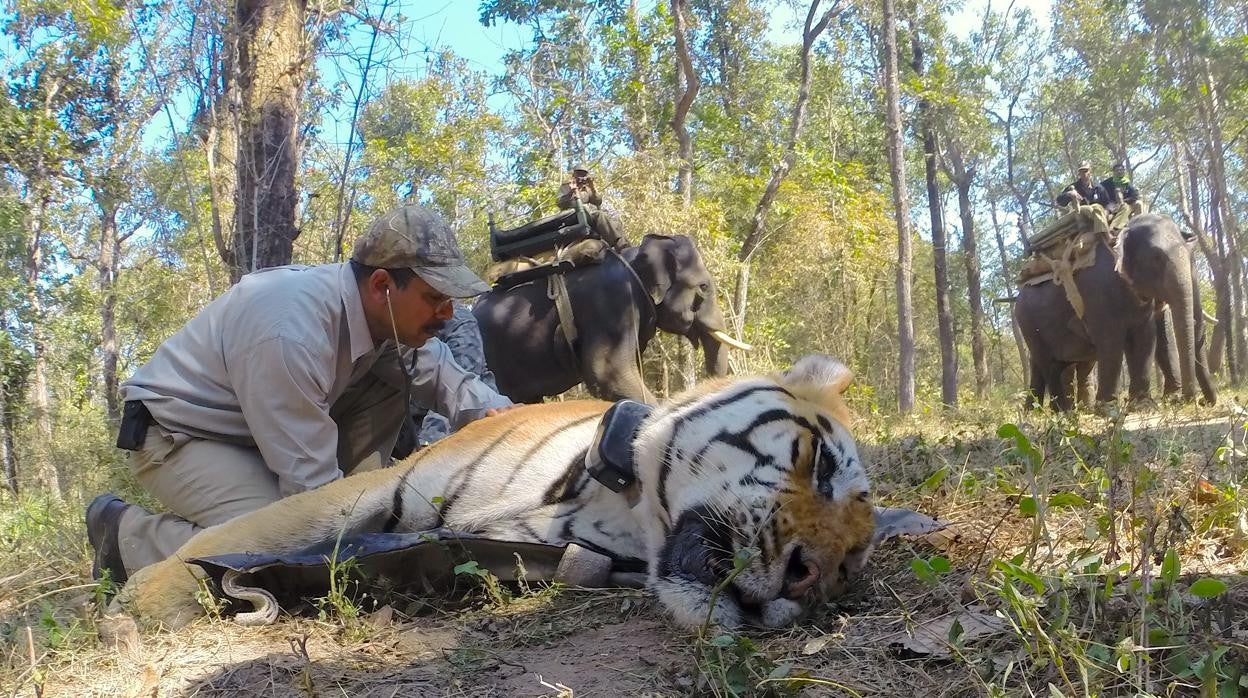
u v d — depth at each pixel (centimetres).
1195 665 210
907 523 345
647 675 257
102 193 1869
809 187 2217
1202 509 359
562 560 332
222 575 321
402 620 321
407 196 1806
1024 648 232
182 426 391
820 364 339
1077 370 1505
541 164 1889
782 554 282
